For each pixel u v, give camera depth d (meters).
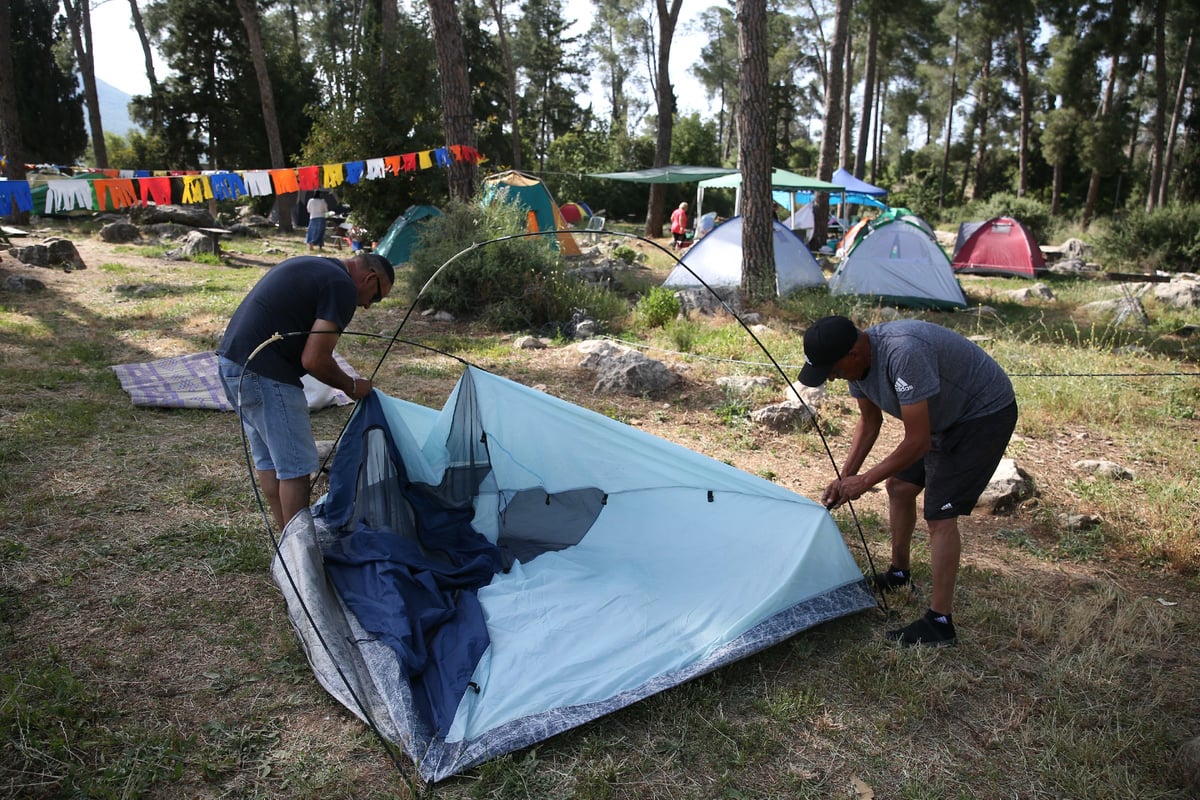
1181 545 4.39
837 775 2.70
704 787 2.62
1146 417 7.08
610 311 10.70
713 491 4.16
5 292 10.30
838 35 21.03
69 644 3.17
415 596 3.43
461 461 4.31
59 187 7.27
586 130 45.00
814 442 6.20
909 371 3.08
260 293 3.54
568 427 4.42
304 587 3.20
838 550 3.73
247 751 2.68
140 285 11.29
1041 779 2.70
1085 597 3.95
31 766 2.52
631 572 3.75
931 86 46.00
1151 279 15.77
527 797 2.53
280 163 24.28
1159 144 28.33
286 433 3.59
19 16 33.88
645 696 2.96
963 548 4.50
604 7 45.97
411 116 16.64
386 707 2.84
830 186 20.78
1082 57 32.28
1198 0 27.91
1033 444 6.34
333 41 41.16
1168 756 2.80
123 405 6.04
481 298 10.38
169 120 31.81
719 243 13.59
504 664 3.06
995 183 50.19
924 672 3.22
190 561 3.86
